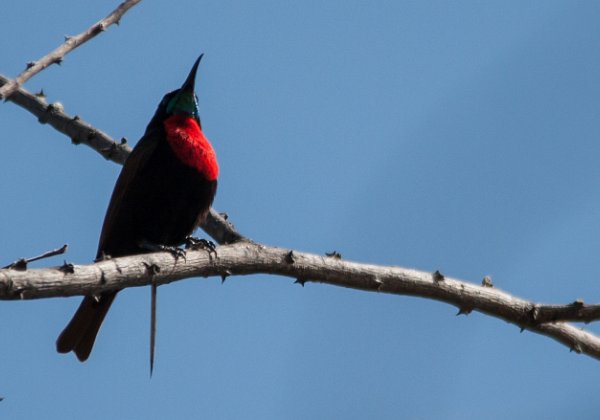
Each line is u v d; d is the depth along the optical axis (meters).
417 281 10.47
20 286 7.25
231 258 9.77
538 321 10.85
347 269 10.23
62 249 7.51
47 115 12.57
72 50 8.59
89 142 12.76
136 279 8.72
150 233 13.20
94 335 11.95
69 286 7.70
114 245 13.22
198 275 9.59
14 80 8.08
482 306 10.74
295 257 10.05
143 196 12.95
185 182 13.01
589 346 11.18
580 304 10.74
